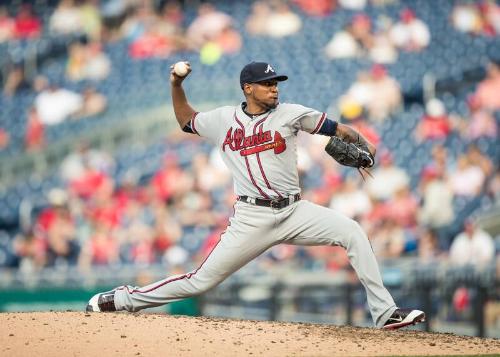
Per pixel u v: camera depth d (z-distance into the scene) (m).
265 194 19.66
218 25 65.06
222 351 18.41
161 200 51.06
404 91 60.88
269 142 19.42
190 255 47.22
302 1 66.06
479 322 38.19
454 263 39.28
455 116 57.31
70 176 55.66
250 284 39.78
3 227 54.94
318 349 18.78
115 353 18.08
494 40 65.00
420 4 66.00
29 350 18.19
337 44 63.16
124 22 67.94
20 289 38.25
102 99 62.97
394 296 40.00
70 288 38.34
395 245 45.66
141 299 21.14
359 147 19.77
